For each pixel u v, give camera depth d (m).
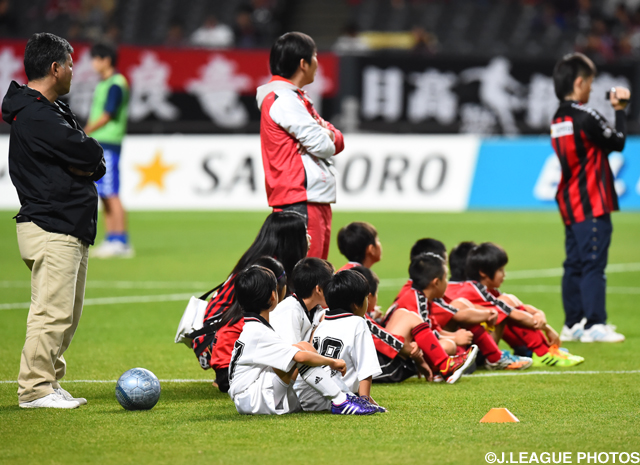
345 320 17.44
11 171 17.77
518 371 22.56
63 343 18.14
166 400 18.80
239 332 19.09
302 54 22.16
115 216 47.31
